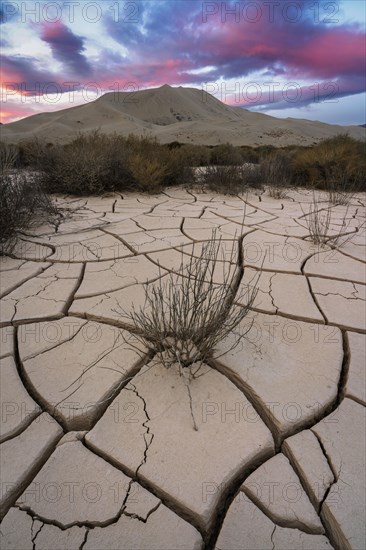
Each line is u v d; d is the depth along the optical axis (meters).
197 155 8.88
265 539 0.92
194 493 1.01
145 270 2.46
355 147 7.59
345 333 1.81
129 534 0.92
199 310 1.50
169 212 4.20
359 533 0.93
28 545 0.90
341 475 1.08
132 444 1.16
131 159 5.66
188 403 1.31
